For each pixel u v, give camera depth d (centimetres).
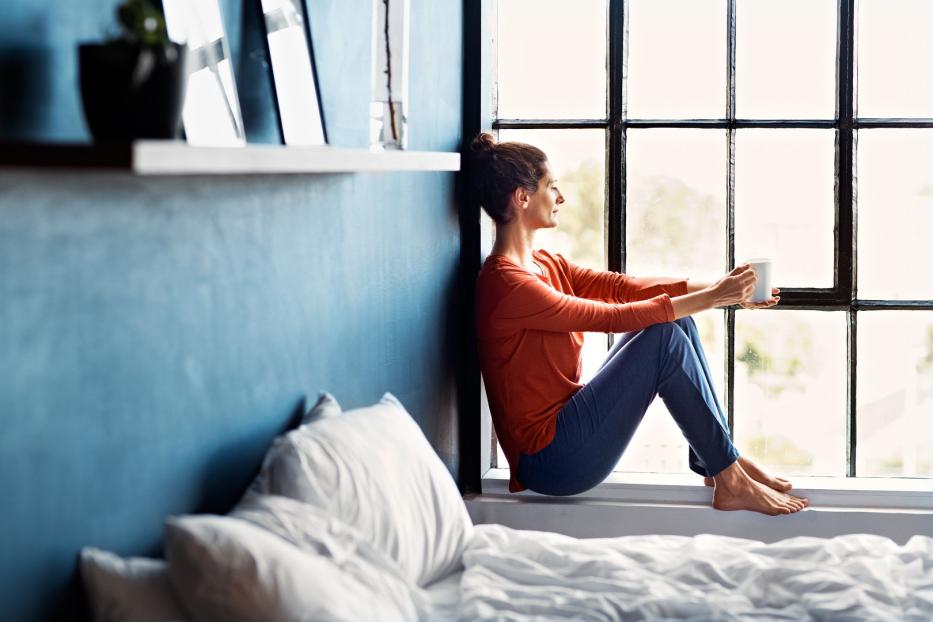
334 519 180
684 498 338
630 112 362
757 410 365
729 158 359
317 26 234
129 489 157
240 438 194
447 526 217
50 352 137
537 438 316
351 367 249
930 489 336
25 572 134
